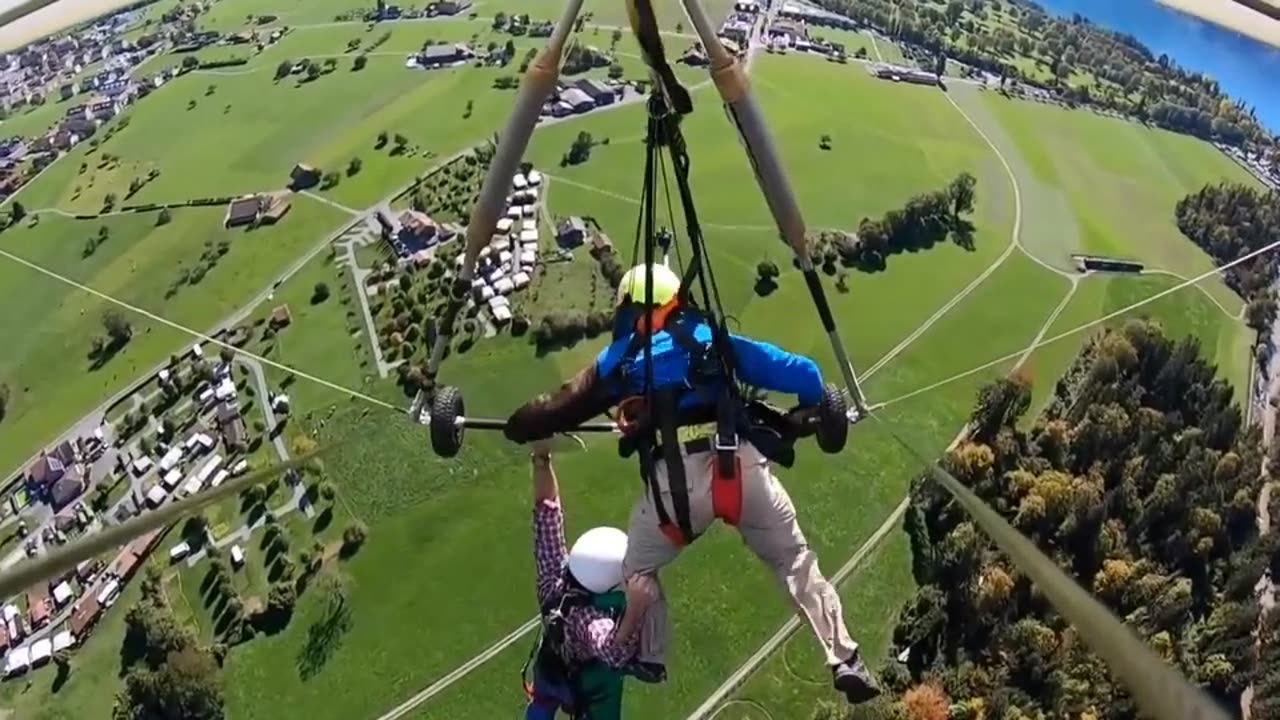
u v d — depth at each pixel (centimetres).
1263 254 8850
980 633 5678
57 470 7625
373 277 8844
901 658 5703
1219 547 6272
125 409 8088
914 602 5894
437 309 8338
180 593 6347
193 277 9319
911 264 8612
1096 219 9494
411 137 10706
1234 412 6975
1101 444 6681
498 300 8112
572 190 9300
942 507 6291
